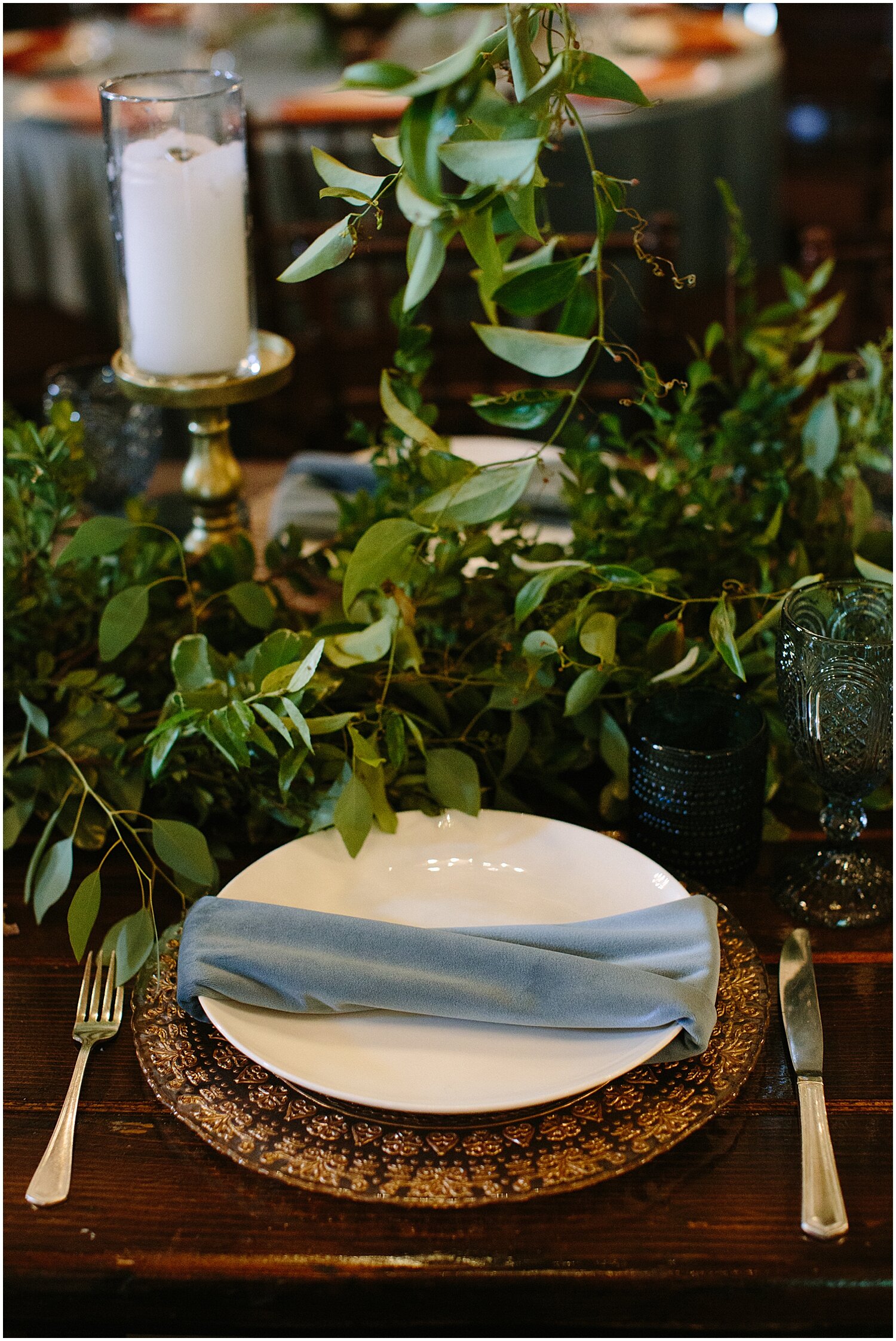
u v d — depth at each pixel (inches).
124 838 28.1
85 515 40.5
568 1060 20.6
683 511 31.4
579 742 29.7
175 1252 18.7
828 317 35.5
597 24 100.7
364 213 21.9
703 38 100.9
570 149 83.4
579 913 24.2
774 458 33.7
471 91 19.1
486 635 28.6
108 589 31.8
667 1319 18.7
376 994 21.0
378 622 26.4
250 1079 21.1
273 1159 19.5
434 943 21.9
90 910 23.6
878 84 89.7
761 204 98.1
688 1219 19.1
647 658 27.0
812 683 23.6
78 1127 21.0
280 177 86.6
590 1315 18.7
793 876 26.5
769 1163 20.1
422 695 27.5
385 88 18.3
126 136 30.2
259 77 98.7
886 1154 20.3
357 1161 19.5
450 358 73.4
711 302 75.0
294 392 73.3
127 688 30.9
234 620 31.5
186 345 31.4
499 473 24.5
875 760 24.0
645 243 55.5
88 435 39.3
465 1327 18.8
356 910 24.4
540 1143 19.7
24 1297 18.7
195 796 27.8
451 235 19.7
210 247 30.8
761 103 94.4
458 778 25.9
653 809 25.8
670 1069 21.1
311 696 25.0
